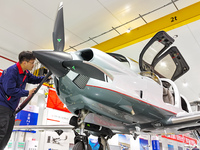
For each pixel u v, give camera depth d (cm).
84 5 467
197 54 659
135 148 752
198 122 234
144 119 228
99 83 184
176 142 1055
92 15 500
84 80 183
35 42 613
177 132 271
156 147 823
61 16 209
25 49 652
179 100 277
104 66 194
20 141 428
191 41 599
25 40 602
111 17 509
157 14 502
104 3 462
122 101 196
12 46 632
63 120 570
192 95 990
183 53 660
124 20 520
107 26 542
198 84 856
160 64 319
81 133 208
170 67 338
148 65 281
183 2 464
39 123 543
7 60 639
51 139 516
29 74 203
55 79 199
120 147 627
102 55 201
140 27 514
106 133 226
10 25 535
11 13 493
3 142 171
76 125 213
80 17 507
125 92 196
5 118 162
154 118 233
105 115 210
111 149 593
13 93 166
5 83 165
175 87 297
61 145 532
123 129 245
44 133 511
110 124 223
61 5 215
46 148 498
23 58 176
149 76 245
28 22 526
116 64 206
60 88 191
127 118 221
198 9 444
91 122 206
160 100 237
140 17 511
